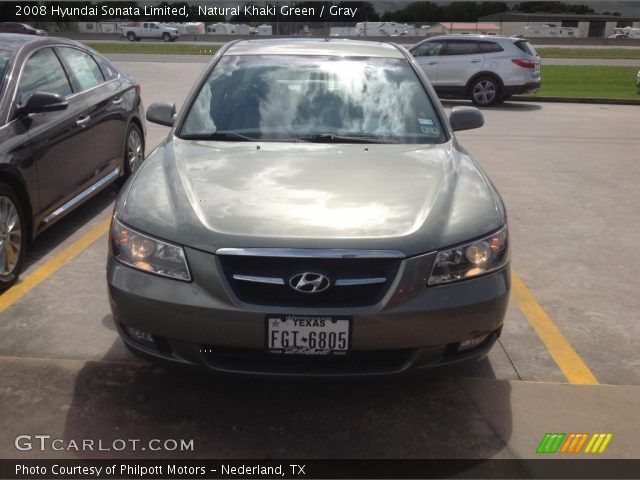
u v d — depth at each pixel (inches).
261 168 123.9
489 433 108.7
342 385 120.8
